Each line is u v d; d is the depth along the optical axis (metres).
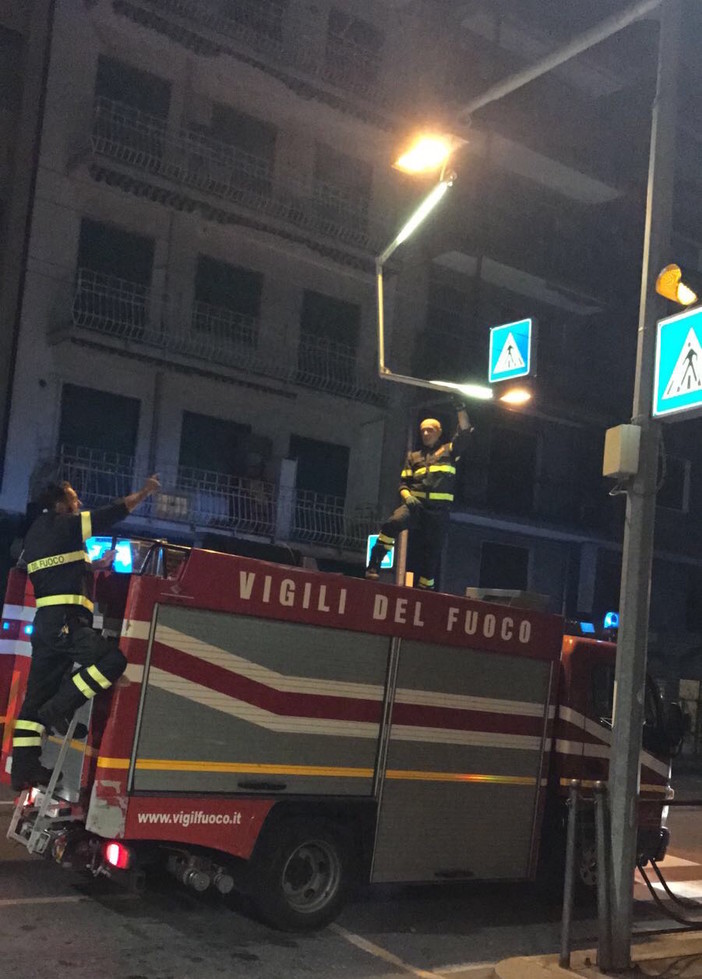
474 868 7.16
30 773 6.14
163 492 20.14
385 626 6.79
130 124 20.11
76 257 19.53
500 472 25.28
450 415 24.27
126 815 5.67
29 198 19.06
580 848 7.95
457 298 24.98
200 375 20.84
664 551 27.38
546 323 26.92
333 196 22.89
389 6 23.89
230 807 6.03
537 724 7.62
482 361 25.03
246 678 6.18
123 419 20.12
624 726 6.11
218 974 5.37
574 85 27.25
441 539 8.98
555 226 26.84
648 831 8.41
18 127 19.08
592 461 26.91
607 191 26.94
